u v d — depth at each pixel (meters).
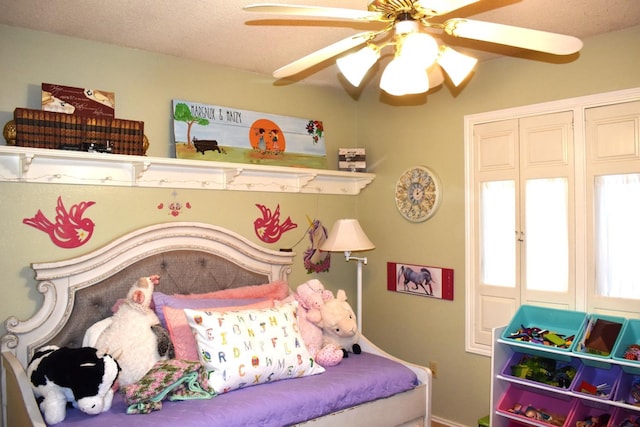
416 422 2.75
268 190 3.47
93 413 2.02
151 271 2.85
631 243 2.66
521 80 3.08
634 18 2.51
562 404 2.74
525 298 3.06
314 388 2.36
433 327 3.53
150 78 2.98
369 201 3.97
